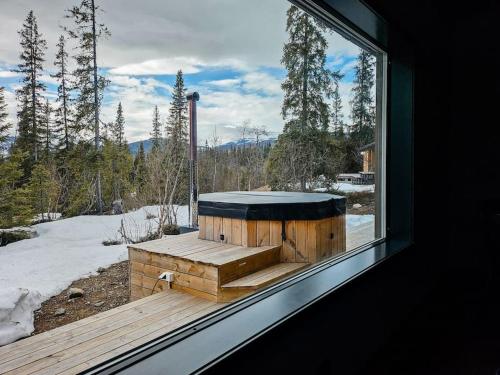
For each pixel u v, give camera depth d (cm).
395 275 237
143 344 103
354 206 290
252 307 132
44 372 88
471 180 383
